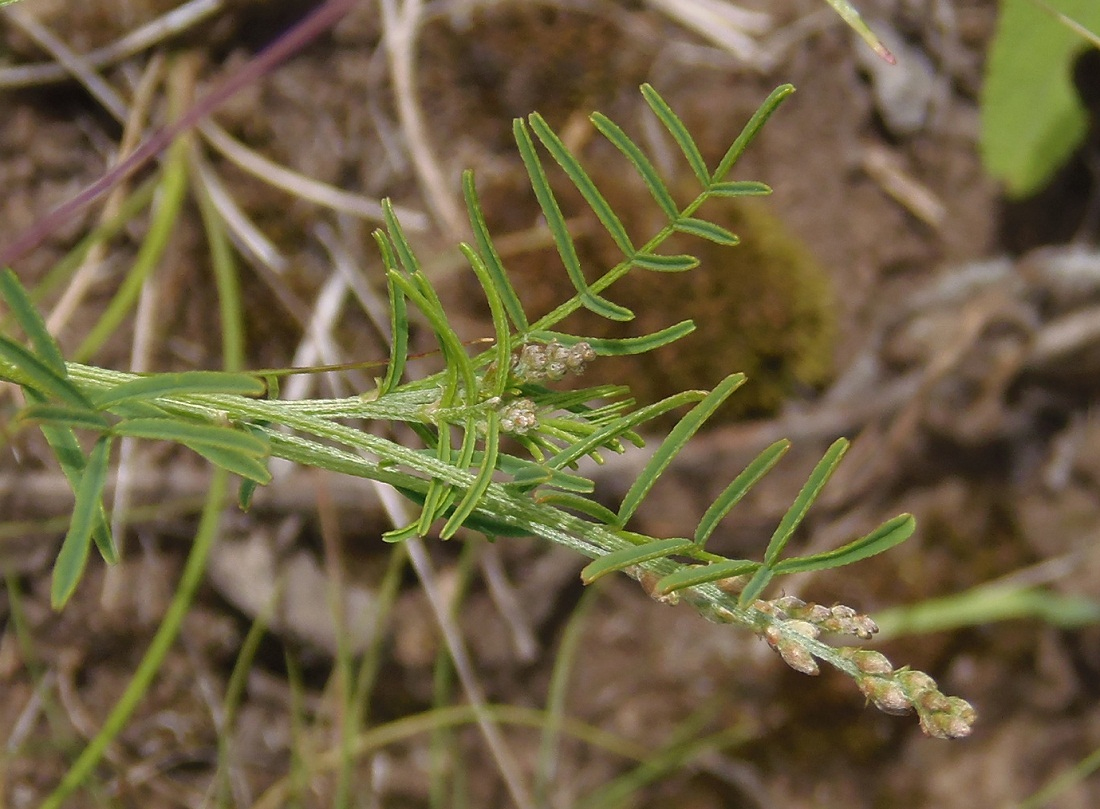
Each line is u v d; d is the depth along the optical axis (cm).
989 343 38
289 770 34
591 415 17
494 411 16
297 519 33
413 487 16
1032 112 34
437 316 15
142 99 31
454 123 33
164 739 33
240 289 32
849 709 38
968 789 38
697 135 35
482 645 35
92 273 31
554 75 34
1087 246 37
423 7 33
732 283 34
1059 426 39
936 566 38
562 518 16
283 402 16
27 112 31
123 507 31
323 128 33
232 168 32
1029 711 39
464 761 36
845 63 36
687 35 35
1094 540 38
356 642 34
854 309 37
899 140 37
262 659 34
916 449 38
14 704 32
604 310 16
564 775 36
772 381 35
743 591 15
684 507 36
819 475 15
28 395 16
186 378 14
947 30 37
